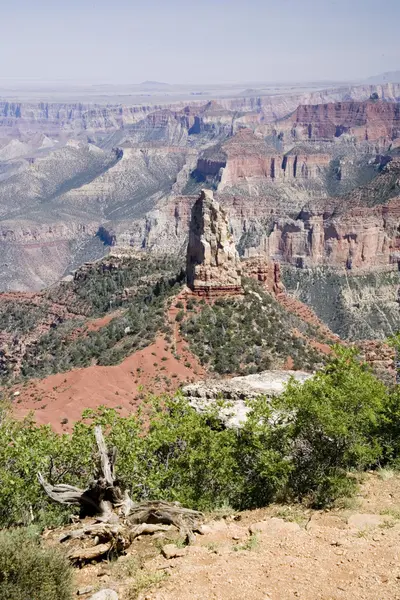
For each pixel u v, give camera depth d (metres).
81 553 17.88
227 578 15.01
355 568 15.06
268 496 25.19
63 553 16.00
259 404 29.33
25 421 39.41
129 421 33.03
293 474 25.48
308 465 25.64
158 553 17.84
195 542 18.22
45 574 14.84
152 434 32.12
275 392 43.81
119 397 66.31
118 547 18.27
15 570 14.66
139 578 15.73
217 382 47.25
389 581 14.30
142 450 31.39
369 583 14.28
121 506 20.67
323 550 16.30
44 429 34.75
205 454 28.72
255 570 15.37
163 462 33.00
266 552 16.50
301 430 25.95
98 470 21.23
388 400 29.28
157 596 14.51
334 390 26.61
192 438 29.91
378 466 26.38
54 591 14.80
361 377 28.55
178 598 14.30
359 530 17.97
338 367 29.95
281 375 49.59
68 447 31.53
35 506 28.78
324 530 18.06
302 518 20.83
